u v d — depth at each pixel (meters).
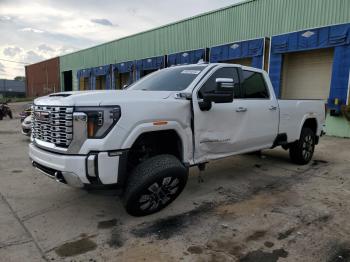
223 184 4.88
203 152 4.05
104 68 26.06
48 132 3.35
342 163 6.42
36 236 3.13
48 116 3.30
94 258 2.74
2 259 2.71
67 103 3.07
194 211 3.79
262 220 3.54
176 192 3.70
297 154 6.05
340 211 3.82
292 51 12.16
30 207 3.88
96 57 27.66
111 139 3.02
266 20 13.18
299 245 2.99
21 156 6.82
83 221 3.49
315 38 11.27
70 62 33.31
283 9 12.52
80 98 3.10
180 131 3.66
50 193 4.39
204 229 3.31
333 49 11.42
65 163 3.04
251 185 4.85
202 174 5.45
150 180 3.30
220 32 15.27
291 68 12.98
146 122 3.28
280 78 12.79
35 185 4.74
